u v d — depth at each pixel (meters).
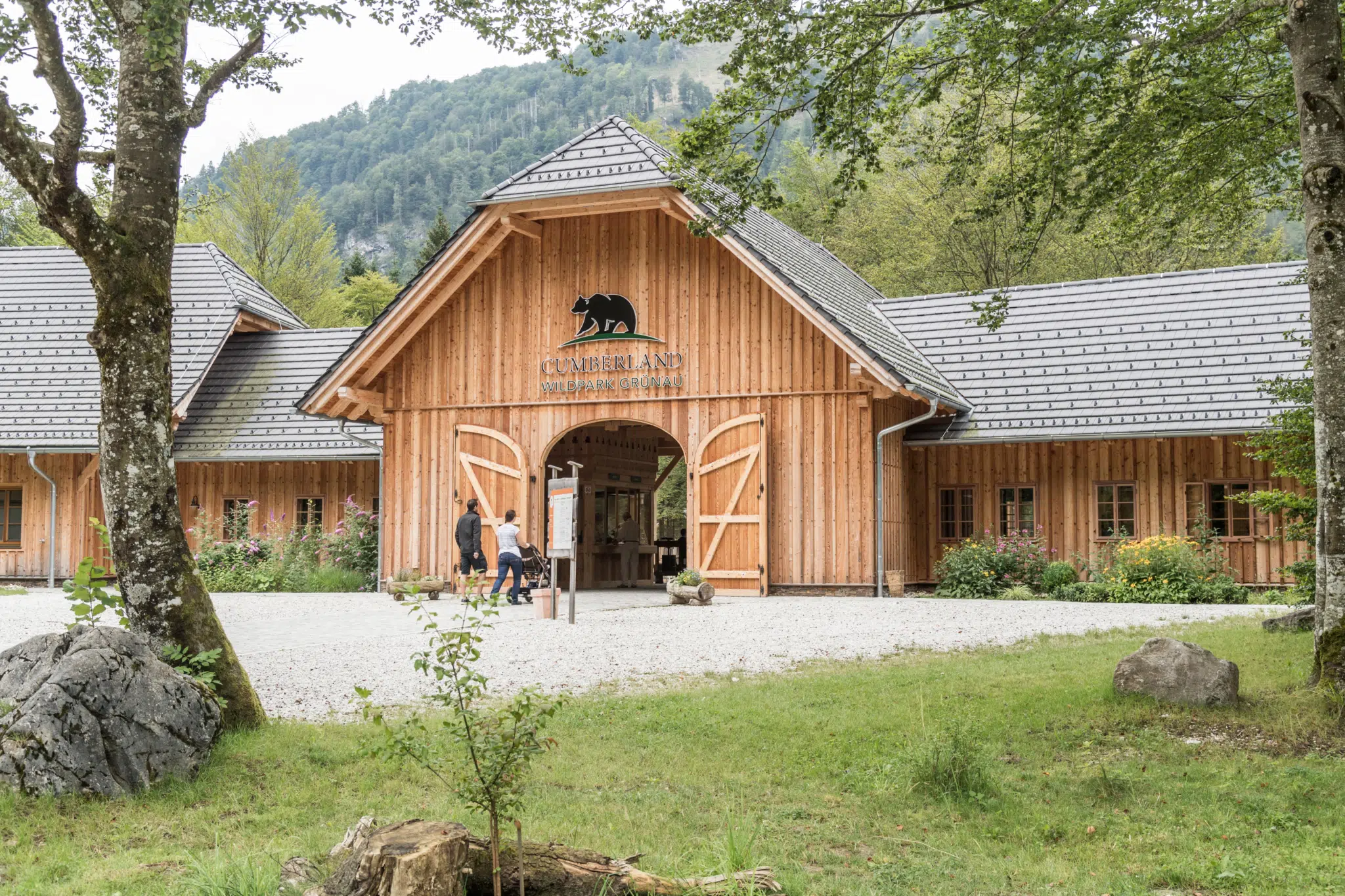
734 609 18.11
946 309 25.75
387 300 56.09
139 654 7.85
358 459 25.44
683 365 21.66
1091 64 11.57
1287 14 9.97
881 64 11.42
